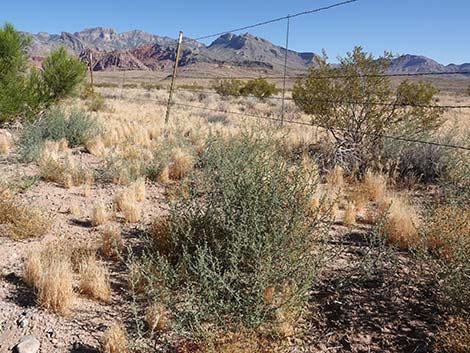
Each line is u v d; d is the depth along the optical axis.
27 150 9.33
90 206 6.55
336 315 3.73
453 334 3.16
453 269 3.71
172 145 10.02
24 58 13.83
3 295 3.90
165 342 3.14
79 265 4.33
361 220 6.16
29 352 3.12
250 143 6.18
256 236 3.89
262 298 3.35
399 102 9.62
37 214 5.50
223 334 3.20
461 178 7.12
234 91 36.94
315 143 10.48
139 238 5.23
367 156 9.03
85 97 23.02
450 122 14.05
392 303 3.90
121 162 8.45
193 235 4.46
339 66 9.66
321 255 3.96
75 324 3.52
